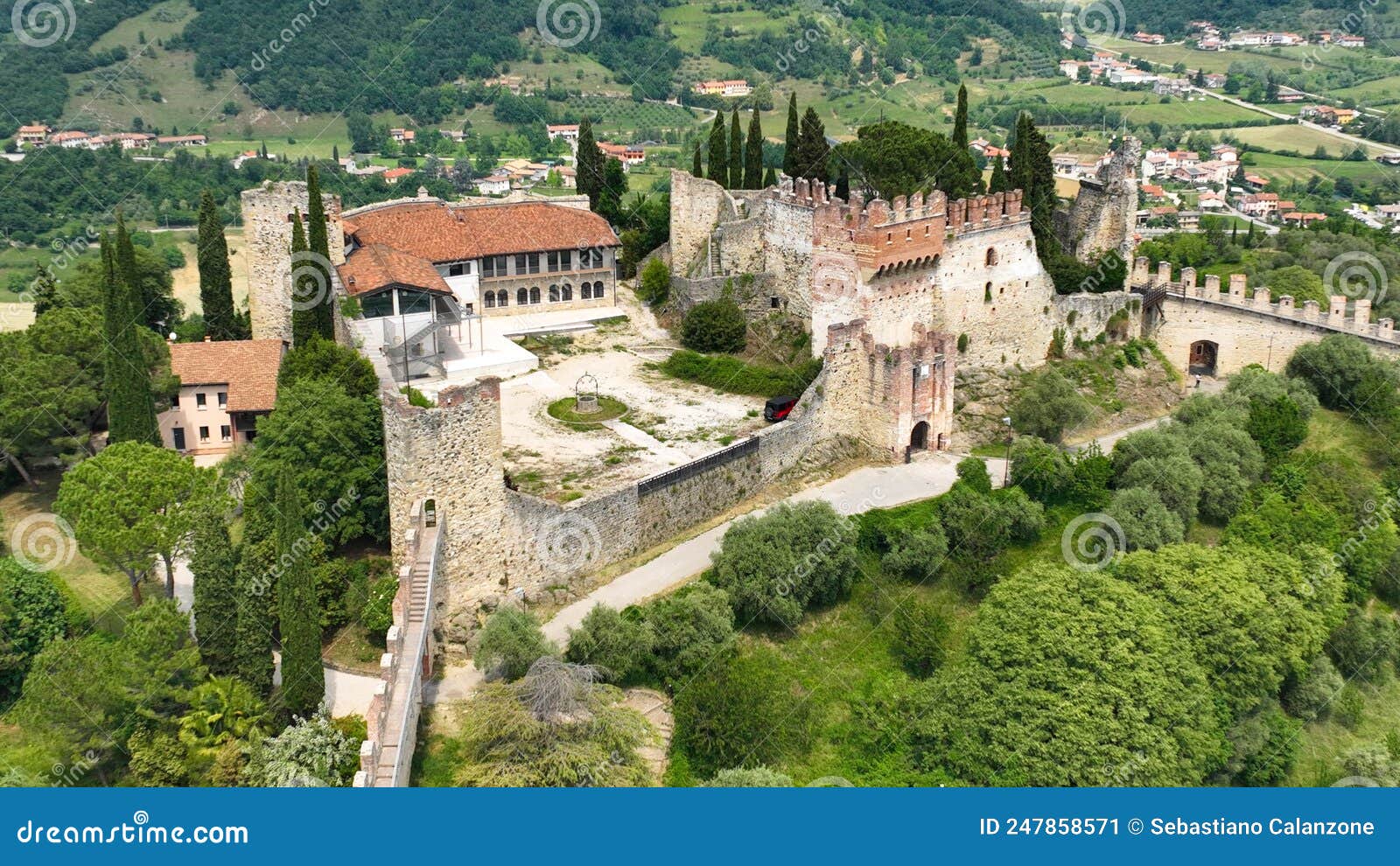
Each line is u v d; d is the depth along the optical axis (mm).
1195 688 71125
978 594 83125
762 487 89688
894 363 93562
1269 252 146250
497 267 116562
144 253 109875
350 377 80375
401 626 63875
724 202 117688
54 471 90625
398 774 56156
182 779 58250
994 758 66562
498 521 72312
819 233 101875
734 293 111188
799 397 97125
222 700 60125
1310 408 109250
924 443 98875
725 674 69000
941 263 103562
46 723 58938
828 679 75062
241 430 90938
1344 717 81500
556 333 114562
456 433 68938
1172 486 91750
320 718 59969
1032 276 111750
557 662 63188
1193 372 125375
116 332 81250
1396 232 168000
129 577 73438
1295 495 96062
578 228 121125
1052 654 69312
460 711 63344
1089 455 97250
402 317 99312
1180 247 149125
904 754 70188
